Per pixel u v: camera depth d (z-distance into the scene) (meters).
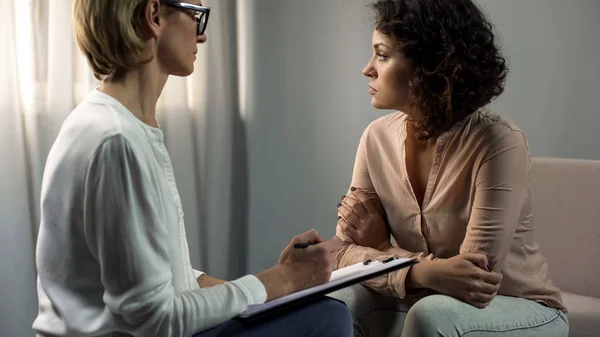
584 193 1.68
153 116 1.12
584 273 1.67
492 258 1.30
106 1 1.01
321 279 1.14
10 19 1.78
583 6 2.05
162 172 1.06
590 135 2.10
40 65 1.87
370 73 1.42
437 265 1.33
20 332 1.90
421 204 1.45
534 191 1.75
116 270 0.96
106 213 0.95
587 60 2.07
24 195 1.86
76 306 1.01
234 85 2.30
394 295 1.39
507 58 2.19
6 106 1.80
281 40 2.35
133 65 1.05
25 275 1.88
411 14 1.32
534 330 1.32
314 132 2.44
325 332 1.09
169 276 0.99
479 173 1.32
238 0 2.27
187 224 2.18
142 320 0.96
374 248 1.51
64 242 1.00
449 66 1.31
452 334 1.24
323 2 2.38
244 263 2.42
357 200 1.53
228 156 2.29
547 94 2.14
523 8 2.14
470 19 1.34
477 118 1.36
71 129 1.00
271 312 1.06
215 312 1.01
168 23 1.10
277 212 2.45
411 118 1.40
